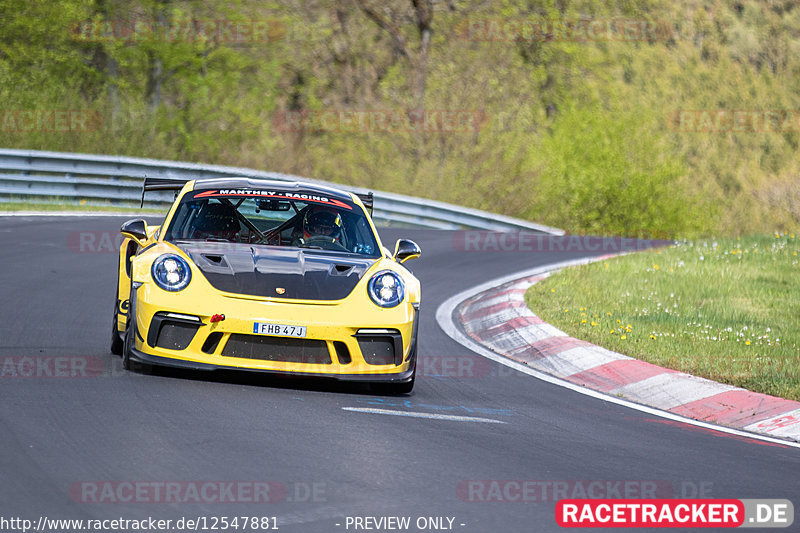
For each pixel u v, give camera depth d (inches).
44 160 2915.8
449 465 713.6
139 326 912.3
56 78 4402.1
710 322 1601.9
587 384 1223.5
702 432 957.2
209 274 936.3
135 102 3794.3
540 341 1417.3
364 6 5064.0
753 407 1071.6
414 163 4293.8
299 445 724.7
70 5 4618.6
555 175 4638.3
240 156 4372.5
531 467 732.7
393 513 588.1
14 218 2416.3
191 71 4837.6
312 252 1029.2
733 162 6692.9
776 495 709.3
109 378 904.3
